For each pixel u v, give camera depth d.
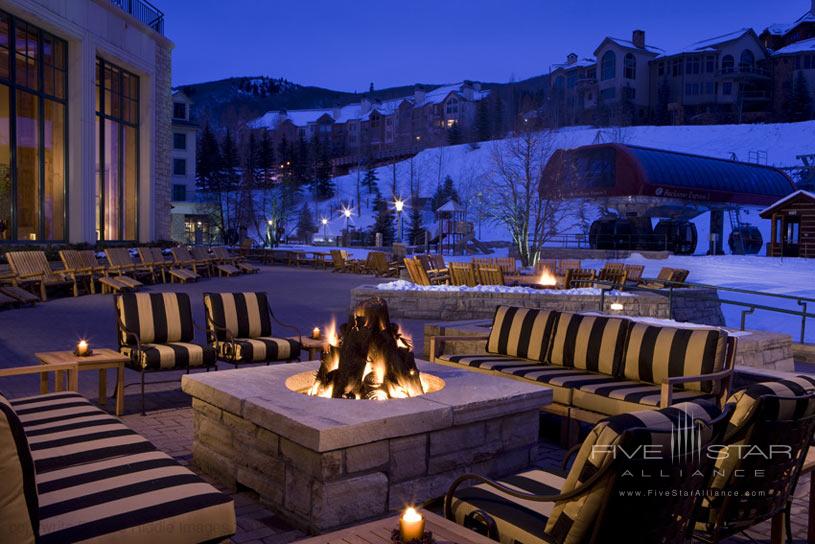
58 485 3.01
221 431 4.71
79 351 6.21
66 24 20.12
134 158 26.17
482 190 61.78
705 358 5.39
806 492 4.21
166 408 6.64
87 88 21.42
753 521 3.29
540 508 3.09
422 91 134.25
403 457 4.11
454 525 2.91
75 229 21.28
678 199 38.34
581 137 87.62
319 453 3.77
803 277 27.23
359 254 41.88
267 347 7.16
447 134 122.88
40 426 3.88
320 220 82.69
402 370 4.98
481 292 13.75
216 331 7.25
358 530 2.84
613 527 2.47
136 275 20.69
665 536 2.65
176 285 21.00
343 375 4.92
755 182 43.81
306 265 35.22
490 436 4.64
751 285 24.55
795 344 10.54
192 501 2.90
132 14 25.30
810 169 64.50
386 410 4.13
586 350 6.17
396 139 131.38
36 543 2.38
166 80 28.17
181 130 63.09
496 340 7.03
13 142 18.70
